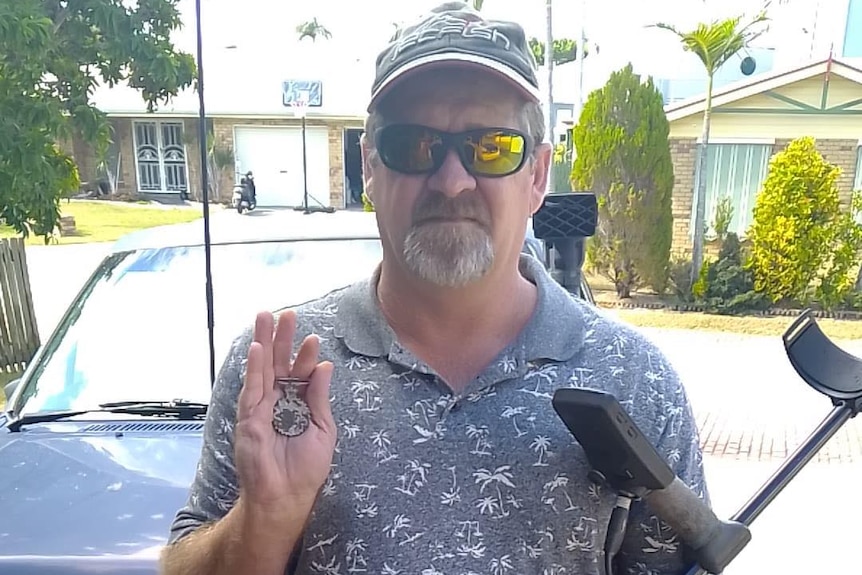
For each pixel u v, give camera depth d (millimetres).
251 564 1253
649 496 1300
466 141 1367
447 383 1376
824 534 4113
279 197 21234
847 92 11148
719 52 11109
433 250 1348
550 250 2695
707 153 11836
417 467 1326
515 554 1315
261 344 1233
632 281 10953
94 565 1775
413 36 1406
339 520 1322
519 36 1441
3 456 2346
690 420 1432
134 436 2463
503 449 1330
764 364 7617
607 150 10586
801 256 10133
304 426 1239
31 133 5508
